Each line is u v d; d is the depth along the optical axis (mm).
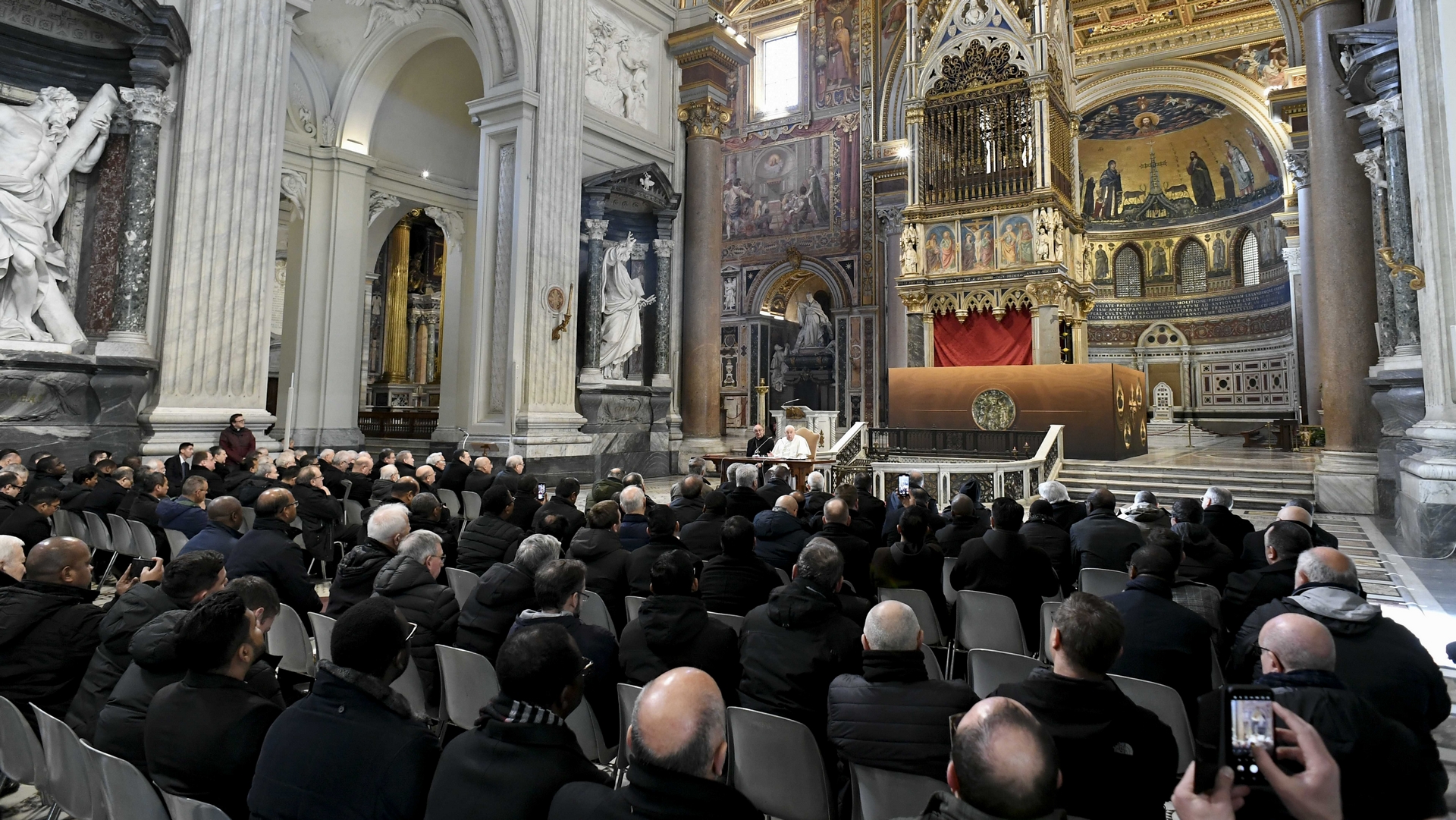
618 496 7145
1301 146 20672
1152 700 3273
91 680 3332
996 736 1528
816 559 3572
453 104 18672
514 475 8023
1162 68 27844
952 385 18266
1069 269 20453
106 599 7273
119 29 9961
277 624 4742
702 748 1889
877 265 27922
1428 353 9211
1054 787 1494
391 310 28750
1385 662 2863
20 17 9680
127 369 10141
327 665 2535
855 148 28625
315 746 2414
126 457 9594
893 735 2711
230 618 2707
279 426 16078
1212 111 29812
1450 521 9031
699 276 18016
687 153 18406
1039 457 14898
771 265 30281
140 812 2639
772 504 7359
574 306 15109
